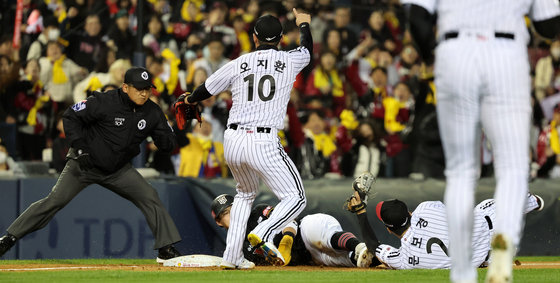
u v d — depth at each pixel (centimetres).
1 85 2992
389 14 3944
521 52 1080
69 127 1992
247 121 1756
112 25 3203
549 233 2728
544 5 1142
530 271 1761
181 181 2558
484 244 1870
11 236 2016
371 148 3072
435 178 2936
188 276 1606
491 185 2691
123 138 2027
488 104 1080
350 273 1694
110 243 2519
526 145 1080
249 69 1770
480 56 1059
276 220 1764
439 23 1112
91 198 2520
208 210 2547
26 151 2991
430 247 1866
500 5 1075
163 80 3042
